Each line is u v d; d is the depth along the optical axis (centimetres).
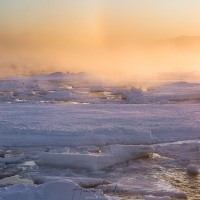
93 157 1553
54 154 1619
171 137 2200
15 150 1916
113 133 2200
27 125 2403
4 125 2361
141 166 1608
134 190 1259
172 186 1339
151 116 2830
